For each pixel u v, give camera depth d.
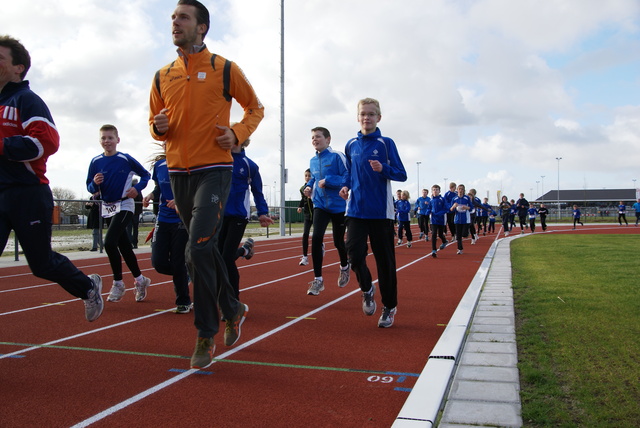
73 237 15.34
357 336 4.11
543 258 9.93
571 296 5.37
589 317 4.38
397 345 3.83
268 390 2.86
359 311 5.18
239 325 3.55
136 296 5.74
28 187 3.00
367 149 4.27
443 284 7.07
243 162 5.00
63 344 3.84
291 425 2.39
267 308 5.34
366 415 2.51
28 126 2.90
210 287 3.09
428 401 2.54
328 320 4.74
